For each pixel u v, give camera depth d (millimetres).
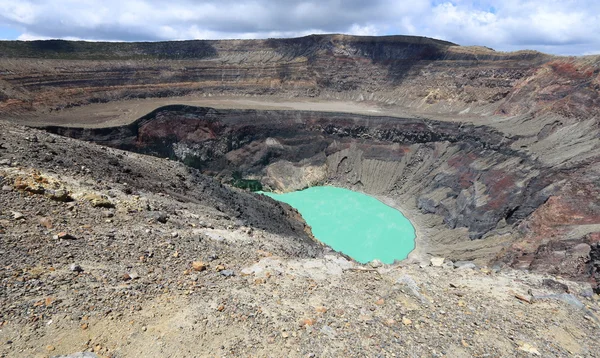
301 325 12453
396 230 68500
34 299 11273
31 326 10352
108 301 12117
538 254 45688
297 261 18812
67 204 18828
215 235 21797
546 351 11742
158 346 10750
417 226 70438
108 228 17812
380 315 13391
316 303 14148
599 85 68438
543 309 14266
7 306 10734
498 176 65938
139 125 80062
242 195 51156
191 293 13711
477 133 78375
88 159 30906
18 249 13406
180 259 16594
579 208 50812
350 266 18531
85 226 17141
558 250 44094
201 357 10586
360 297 14844
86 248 15086
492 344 11945
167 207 25609
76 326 10797
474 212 63250
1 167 20672
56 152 28469
